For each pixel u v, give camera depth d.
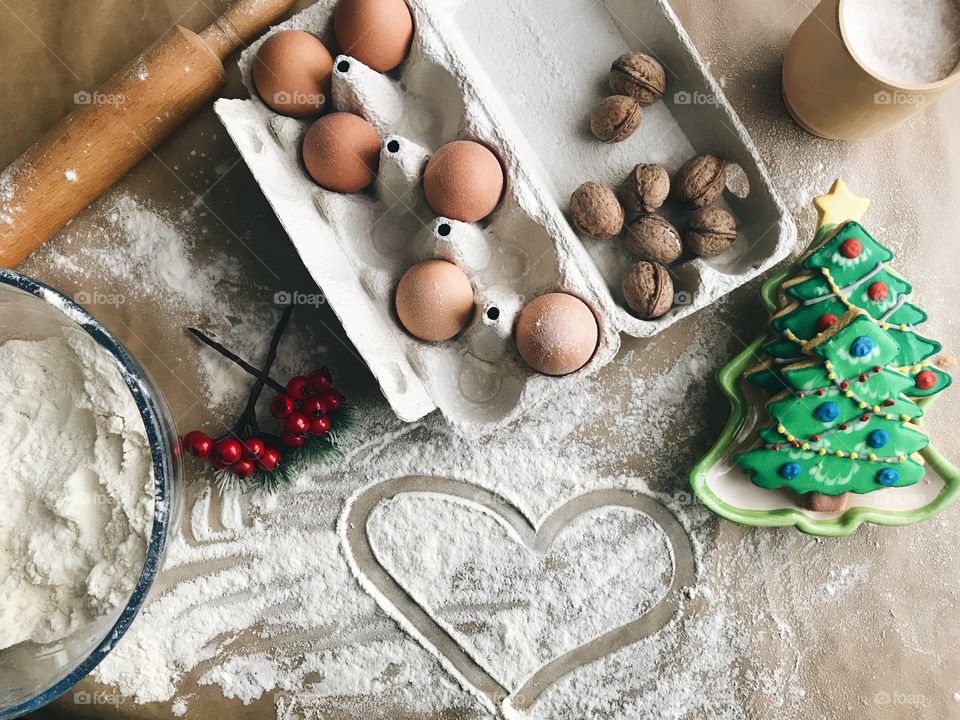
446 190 0.47
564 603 0.56
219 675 0.55
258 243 0.56
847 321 0.49
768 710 0.56
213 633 0.55
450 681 0.56
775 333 0.52
